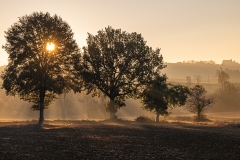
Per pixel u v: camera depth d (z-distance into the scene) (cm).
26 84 5812
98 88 7175
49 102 6531
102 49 6900
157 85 7062
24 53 5703
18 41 5741
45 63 5953
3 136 3198
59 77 6000
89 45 6956
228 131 4250
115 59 6900
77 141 2855
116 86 7062
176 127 4828
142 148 2531
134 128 4406
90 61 6888
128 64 6919
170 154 2284
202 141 3020
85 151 2327
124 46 6862
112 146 2597
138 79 6956
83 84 7081
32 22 5834
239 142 2986
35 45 5812
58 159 2011
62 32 5956
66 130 3956
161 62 7125
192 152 2392
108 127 4506
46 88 5922
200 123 6219
